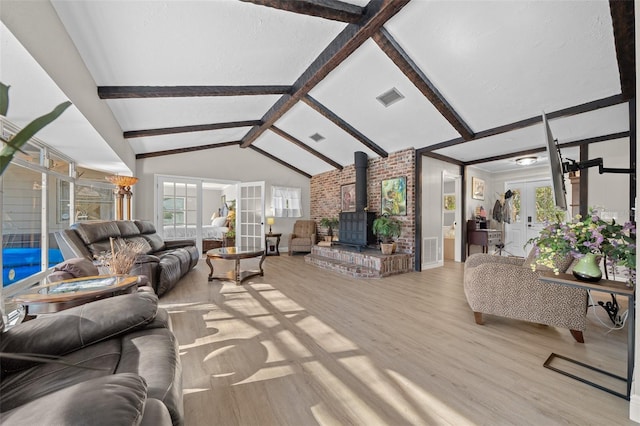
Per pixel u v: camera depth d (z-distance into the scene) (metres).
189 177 5.99
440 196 5.21
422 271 4.75
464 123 3.65
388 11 2.16
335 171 6.69
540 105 3.02
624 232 1.78
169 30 2.15
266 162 7.01
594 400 1.50
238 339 2.19
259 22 2.28
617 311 2.57
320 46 2.80
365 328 2.41
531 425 1.32
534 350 2.03
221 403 1.46
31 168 2.87
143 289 2.05
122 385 0.69
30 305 1.65
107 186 4.76
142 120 3.89
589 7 1.95
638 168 1.38
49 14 1.73
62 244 2.93
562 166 2.17
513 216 6.24
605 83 2.58
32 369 1.09
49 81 1.79
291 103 3.88
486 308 2.43
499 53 2.46
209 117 4.34
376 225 4.87
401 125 4.13
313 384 1.62
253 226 6.67
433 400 1.49
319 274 4.51
